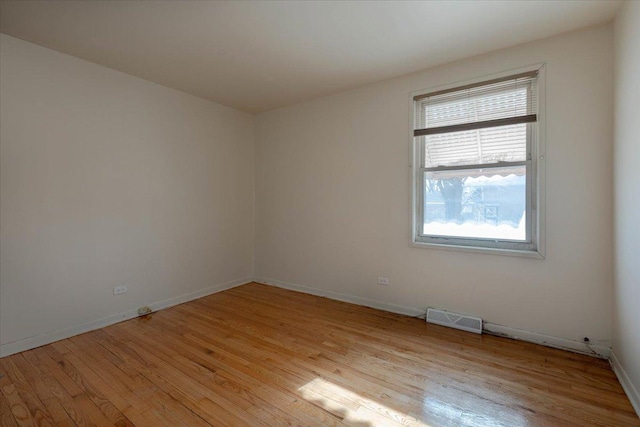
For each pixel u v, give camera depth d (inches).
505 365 92.7
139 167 134.1
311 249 165.8
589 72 96.8
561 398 76.8
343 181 152.6
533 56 105.0
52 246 109.3
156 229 140.7
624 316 82.4
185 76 132.7
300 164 168.7
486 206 117.9
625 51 81.5
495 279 114.3
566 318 102.1
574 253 100.3
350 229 151.3
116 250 126.8
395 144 136.0
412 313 133.0
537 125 105.8
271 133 180.7
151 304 138.9
